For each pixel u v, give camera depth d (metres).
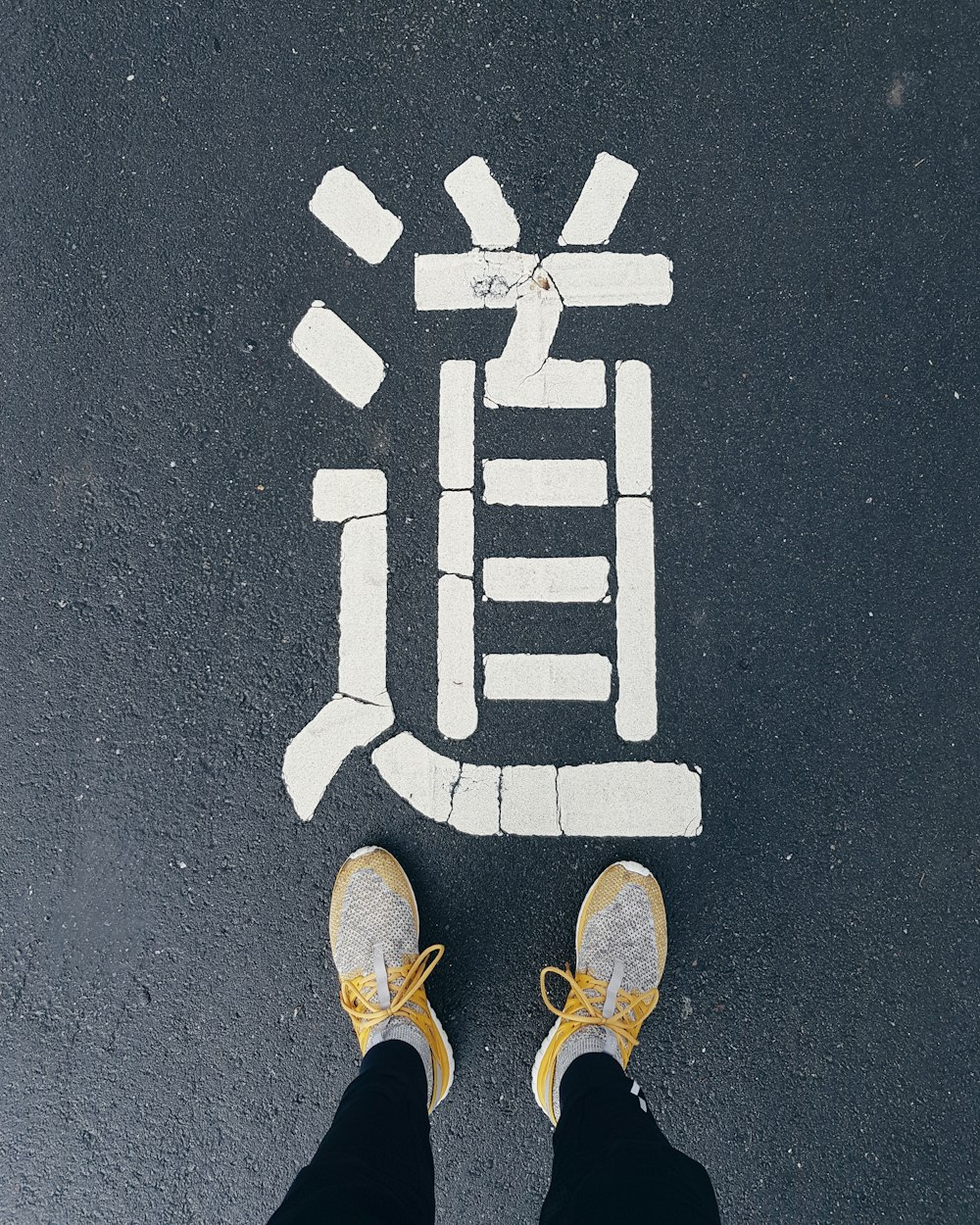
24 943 1.84
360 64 1.87
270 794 1.82
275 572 1.84
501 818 1.81
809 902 1.80
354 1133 1.40
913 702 1.81
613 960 1.74
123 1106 1.82
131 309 1.87
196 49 1.88
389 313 1.85
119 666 1.85
